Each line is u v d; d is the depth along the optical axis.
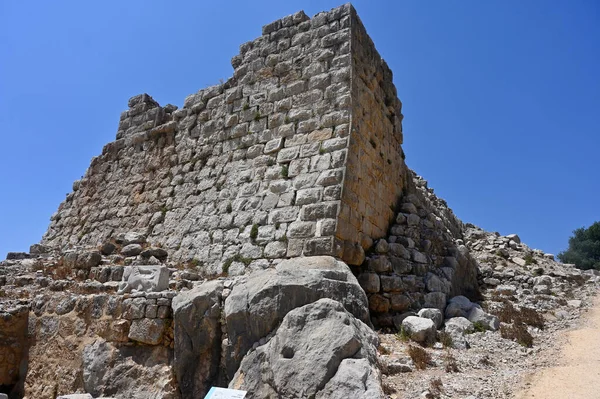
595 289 14.02
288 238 11.09
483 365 8.10
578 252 36.34
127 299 9.37
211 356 8.01
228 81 14.73
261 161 12.82
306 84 12.85
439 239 14.03
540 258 17.41
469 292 13.80
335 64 12.55
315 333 6.49
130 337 8.95
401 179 15.38
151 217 14.95
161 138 16.22
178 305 8.45
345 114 11.84
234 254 11.85
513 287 14.04
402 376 7.30
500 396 6.54
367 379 5.74
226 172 13.54
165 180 15.31
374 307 10.84
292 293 7.41
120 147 17.59
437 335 9.56
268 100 13.47
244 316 7.57
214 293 8.41
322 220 10.77
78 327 10.09
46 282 12.44
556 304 12.56
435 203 19.28
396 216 14.05
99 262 12.49
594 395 6.36
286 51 13.66
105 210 16.88
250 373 6.82
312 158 11.82
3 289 13.12
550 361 8.19
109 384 8.83
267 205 11.98
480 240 18.77
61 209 19.12
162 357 8.62
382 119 14.23
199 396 7.82
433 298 11.55
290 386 6.11
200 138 14.87
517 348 9.13
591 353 8.36
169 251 13.46
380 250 11.88
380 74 14.59
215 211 13.09
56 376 9.98
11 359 10.96
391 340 9.32
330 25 13.08
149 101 18.12
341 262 9.32
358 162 11.89
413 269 12.13
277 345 6.66
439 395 6.51
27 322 11.37
